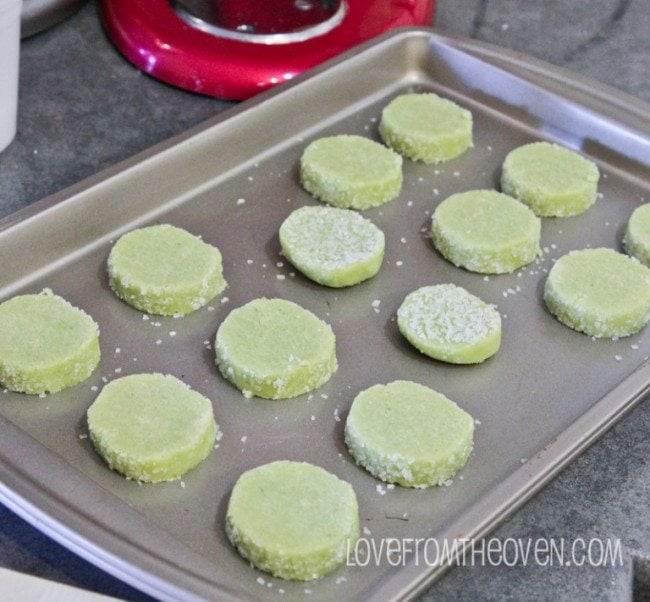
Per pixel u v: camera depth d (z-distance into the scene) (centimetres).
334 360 57
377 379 57
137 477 52
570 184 66
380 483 53
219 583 47
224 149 66
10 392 55
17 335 56
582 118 69
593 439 53
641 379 55
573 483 52
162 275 59
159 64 72
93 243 62
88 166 67
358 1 75
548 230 65
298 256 61
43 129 69
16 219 59
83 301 59
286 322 58
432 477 52
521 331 60
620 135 68
